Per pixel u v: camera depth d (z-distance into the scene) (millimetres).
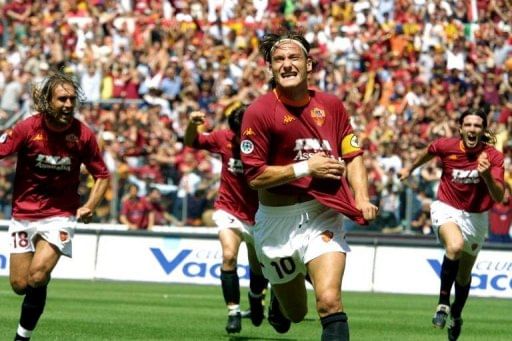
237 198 29922
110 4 79875
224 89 68312
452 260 29562
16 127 23016
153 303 40625
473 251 31000
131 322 32406
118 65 71312
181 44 74250
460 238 29922
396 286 53625
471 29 75938
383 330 32375
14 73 72688
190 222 57031
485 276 52375
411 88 69375
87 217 23562
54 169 23312
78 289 47781
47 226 23422
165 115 65938
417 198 56406
